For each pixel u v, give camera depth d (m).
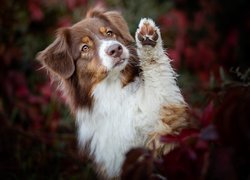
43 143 9.16
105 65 6.91
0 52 11.55
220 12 13.09
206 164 4.89
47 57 7.38
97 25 7.34
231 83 6.12
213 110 5.40
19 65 11.84
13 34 11.80
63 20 11.78
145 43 6.54
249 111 4.68
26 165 8.80
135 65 7.09
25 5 11.95
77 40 7.26
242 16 13.02
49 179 8.65
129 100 6.95
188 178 5.01
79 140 7.61
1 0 11.75
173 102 6.75
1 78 11.22
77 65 7.26
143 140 6.89
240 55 12.52
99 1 12.03
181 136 5.23
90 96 7.18
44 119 10.55
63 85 7.53
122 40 7.39
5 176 8.62
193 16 13.30
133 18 11.64
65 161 8.91
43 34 11.99
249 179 4.99
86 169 8.56
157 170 5.37
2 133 9.14
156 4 12.73
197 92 10.51
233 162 4.83
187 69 12.09
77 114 7.46
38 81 11.71
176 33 12.07
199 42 12.27
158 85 6.70
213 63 12.11
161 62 6.69
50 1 12.11
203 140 4.88
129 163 5.00
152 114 6.74
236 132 4.68
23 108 10.65
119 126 6.96
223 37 12.98
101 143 7.13
